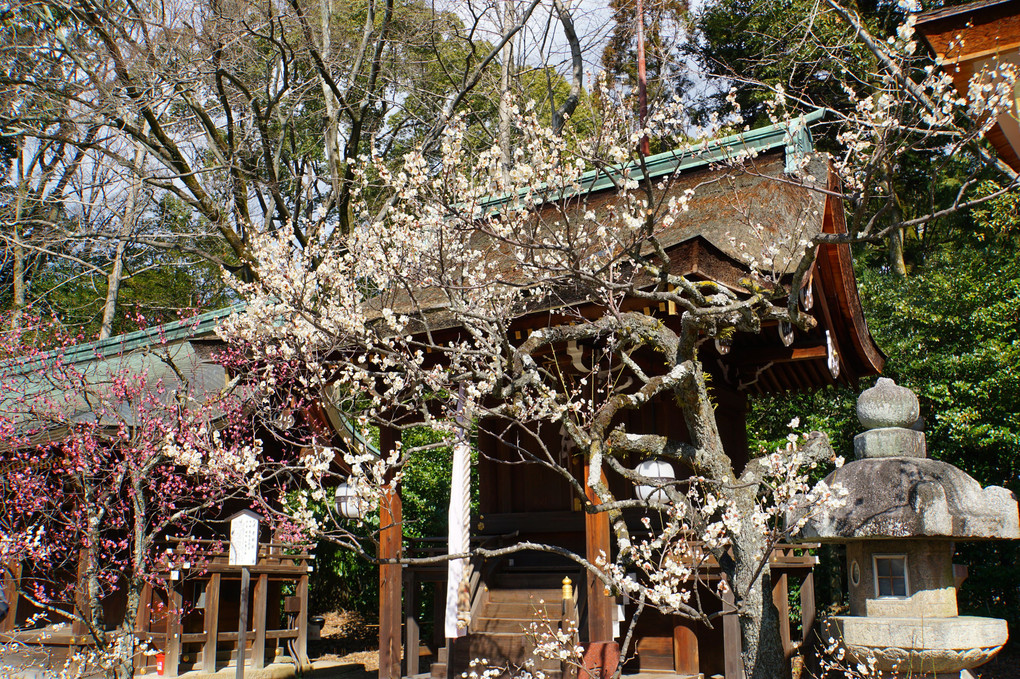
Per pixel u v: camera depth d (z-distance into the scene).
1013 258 11.57
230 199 16.50
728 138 8.27
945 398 10.33
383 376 7.82
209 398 9.07
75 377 9.57
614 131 5.91
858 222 4.45
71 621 11.86
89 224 17.44
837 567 11.54
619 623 7.80
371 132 19.12
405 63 18.31
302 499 7.28
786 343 6.89
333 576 16.75
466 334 7.68
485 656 7.71
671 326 6.98
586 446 5.28
